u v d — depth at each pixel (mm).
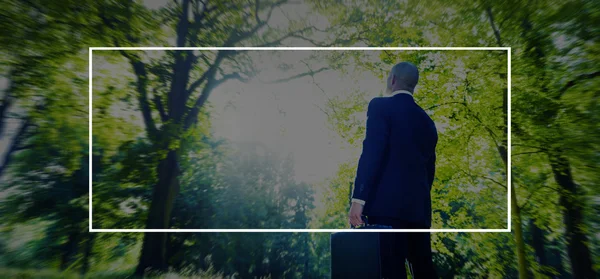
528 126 9344
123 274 6734
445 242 13195
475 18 9484
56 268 12617
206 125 12797
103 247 13281
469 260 13156
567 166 9289
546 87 8906
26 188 13672
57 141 10867
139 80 10891
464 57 10117
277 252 21000
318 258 22438
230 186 19391
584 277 10039
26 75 9016
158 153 10742
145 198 13727
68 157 12258
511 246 12000
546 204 10344
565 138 8781
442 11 10094
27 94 9469
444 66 10781
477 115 10156
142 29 10172
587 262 10031
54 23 8664
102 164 12727
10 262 12914
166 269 10016
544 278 10844
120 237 13438
